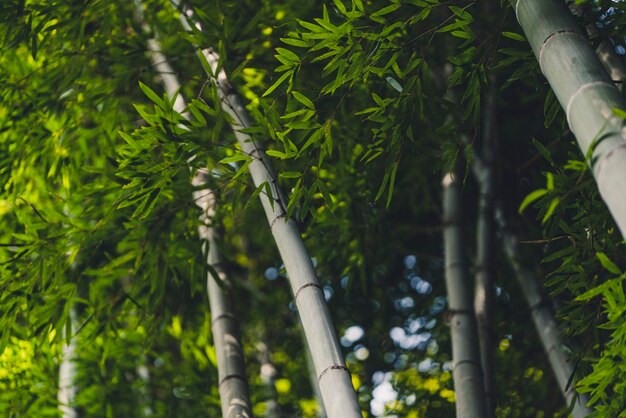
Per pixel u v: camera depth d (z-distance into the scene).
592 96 2.46
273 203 3.36
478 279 4.96
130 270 4.35
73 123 4.52
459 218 4.98
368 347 6.08
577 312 3.50
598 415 3.15
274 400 5.59
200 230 4.71
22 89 4.52
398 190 5.78
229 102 3.85
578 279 3.42
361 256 5.05
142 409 5.51
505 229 5.27
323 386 2.89
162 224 4.31
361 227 5.02
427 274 6.20
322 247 5.16
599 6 3.50
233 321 4.20
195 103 3.52
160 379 5.83
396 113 3.48
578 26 2.71
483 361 4.57
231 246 6.17
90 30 4.89
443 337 5.75
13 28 4.24
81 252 4.65
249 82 4.54
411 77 3.48
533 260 5.07
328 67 3.32
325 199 3.41
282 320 6.38
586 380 2.95
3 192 4.44
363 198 4.91
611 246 3.35
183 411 5.46
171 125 3.47
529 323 5.59
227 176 3.69
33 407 4.95
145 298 4.91
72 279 4.26
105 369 5.44
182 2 4.31
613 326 2.88
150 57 4.96
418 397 5.44
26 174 4.64
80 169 4.81
